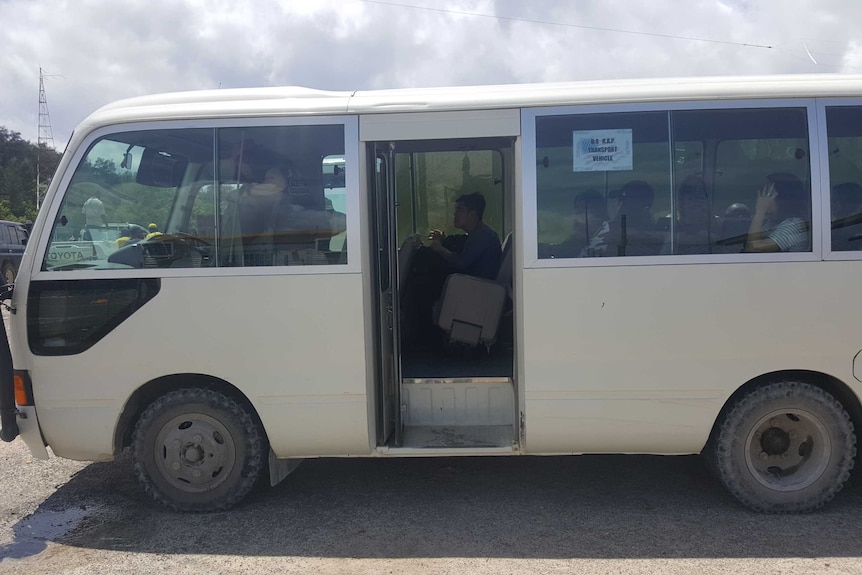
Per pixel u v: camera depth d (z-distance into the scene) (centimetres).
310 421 373
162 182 377
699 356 362
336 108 371
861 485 418
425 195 529
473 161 523
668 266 359
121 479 455
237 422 381
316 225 370
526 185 366
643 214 363
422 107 369
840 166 361
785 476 379
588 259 363
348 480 443
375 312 388
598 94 366
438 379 423
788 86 362
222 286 369
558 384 368
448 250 521
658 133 365
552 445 373
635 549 341
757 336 359
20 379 375
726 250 361
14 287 375
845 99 361
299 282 367
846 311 357
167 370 371
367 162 381
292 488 431
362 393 371
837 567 319
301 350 370
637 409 366
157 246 373
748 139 363
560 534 360
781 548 339
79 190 377
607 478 439
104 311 371
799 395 365
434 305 480
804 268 357
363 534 364
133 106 384
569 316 364
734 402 371
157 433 385
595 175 366
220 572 326
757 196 362
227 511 395
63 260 374
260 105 375
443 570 323
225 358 370
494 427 419
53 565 336
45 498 424
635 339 362
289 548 350
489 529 368
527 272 365
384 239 402
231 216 373
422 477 446
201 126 375
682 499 404
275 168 373
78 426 375
